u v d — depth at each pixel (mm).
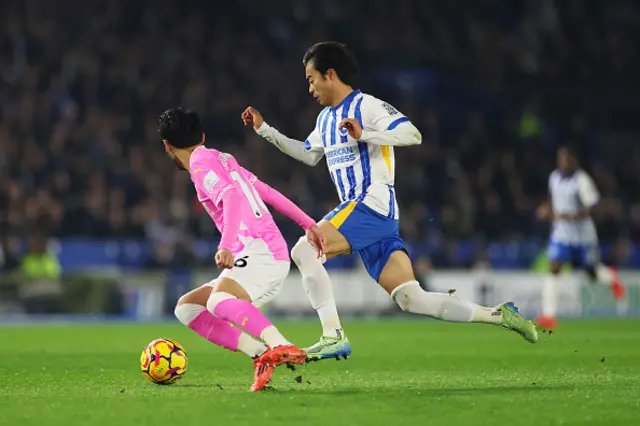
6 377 27594
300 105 101688
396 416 18219
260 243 22562
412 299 24906
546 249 79125
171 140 23172
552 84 118125
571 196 57031
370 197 24922
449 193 93750
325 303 24906
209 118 97312
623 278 78250
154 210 80812
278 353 21172
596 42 120000
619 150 114062
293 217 23562
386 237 25188
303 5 113500
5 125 89375
